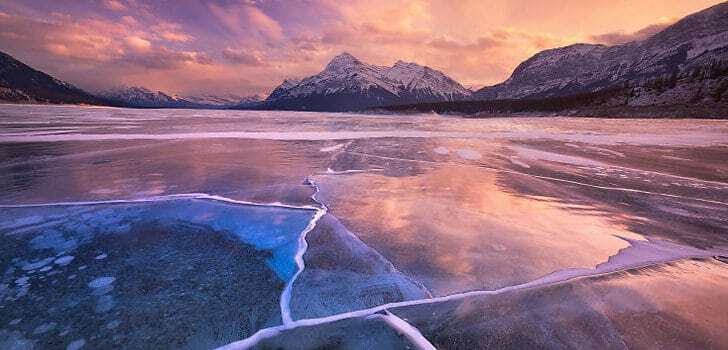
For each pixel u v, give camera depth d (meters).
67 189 6.14
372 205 5.33
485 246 3.86
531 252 3.71
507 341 2.32
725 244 4.00
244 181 6.79
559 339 2.35
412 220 4.68
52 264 3.42
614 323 2.51
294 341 2.34
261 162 8.85
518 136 16.89
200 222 4.61
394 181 6.89
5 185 6.38
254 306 2.76
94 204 5.30
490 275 3.21
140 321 2.56
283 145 12.21
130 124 22.17
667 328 2.46
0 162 8.57
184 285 3.06
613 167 8.95
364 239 4.02
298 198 5.66
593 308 2.70
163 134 15.72
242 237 4.12
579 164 9.29
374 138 14.76
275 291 2.98
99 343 2.34
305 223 4.56
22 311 2.66
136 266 3.40
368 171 7.84
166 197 5.66
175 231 4.30
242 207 5.20
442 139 14.76
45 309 2.69
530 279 3.15
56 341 2.35
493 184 6.79
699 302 2.79
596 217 4.91
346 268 3.34
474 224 4.55
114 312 2.67
